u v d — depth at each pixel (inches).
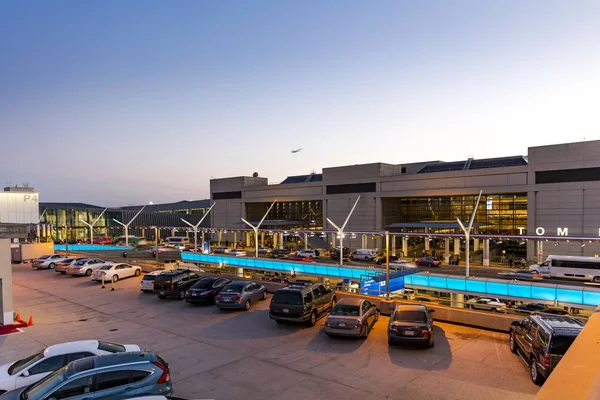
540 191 2080.5
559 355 412.5
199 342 627.8
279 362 534.9
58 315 828.6
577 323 454.9
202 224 4864.7
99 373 357.4
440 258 2288.4
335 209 2913.4
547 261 1664.6
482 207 2508.6
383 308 780.6
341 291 882.1
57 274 1423.5
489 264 2144.4
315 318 730.8
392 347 589.0
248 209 3639.3
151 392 369.4
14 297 1024.9
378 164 2709.2
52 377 365.7
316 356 555.8
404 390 442.9
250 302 858.1
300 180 3494.1
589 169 1948.8
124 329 712.4
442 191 2422.5
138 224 4495.6
